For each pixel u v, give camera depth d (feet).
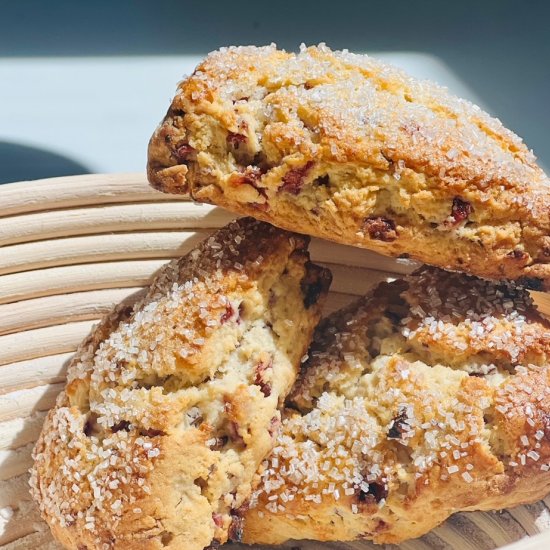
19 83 2.04
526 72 2.04
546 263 1.23
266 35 2.18
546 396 1.21
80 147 1.89
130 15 2.23
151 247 1.46
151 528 1.18
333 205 1.21
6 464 1.36
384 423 1.22
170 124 1.23
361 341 1.29
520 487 1.22
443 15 2.20
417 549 1.31
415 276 1.34
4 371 1.40
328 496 1.23
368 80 1.25
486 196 1.20
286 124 1.20
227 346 1.23
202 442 1.20
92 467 1.22
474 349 1.24
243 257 1.26
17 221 1.44
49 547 1.32
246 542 1.31
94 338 1.31
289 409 1.28
